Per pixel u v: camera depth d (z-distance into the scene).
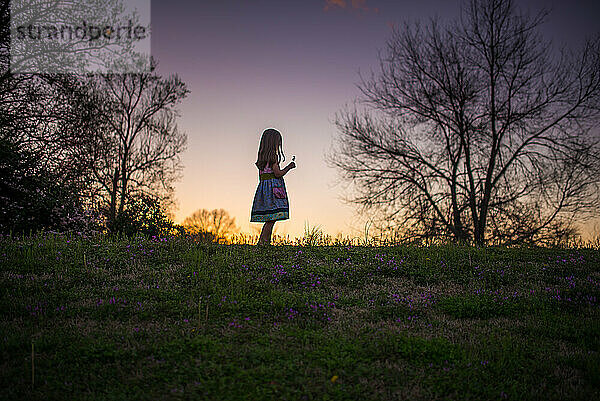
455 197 21.20
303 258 9.52
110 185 19.70
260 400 4.16
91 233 13.39
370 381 4.70
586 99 19.97
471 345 5.70
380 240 12.82
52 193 13.45
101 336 5.47
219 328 5.88
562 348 5.83
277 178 10.10
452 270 9.40
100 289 7.28
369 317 6.66
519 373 5.07
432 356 5.29
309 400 4.25
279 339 5.57
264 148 10.08
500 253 11.03
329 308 6.93
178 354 5.00
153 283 7.75
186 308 6.51
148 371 4.68
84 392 4.30
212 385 4.38
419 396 4.49
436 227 20.98
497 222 20.62
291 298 7.08
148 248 9.81
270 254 9.63
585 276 9.25
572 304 7.52
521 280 8.88
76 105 17.06
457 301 7.43
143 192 21.73
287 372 4.70
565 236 19.56
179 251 9.74
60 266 8.29
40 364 4.73
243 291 7.27
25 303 6.48
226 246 10.66
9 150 13.02
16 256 8.73
